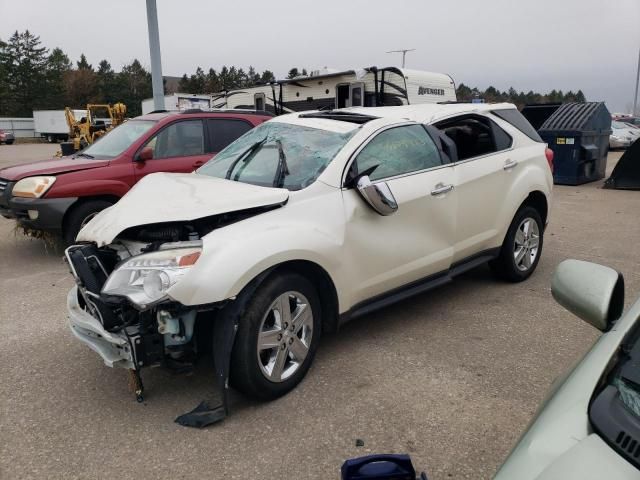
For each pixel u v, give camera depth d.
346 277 3.71
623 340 1.82
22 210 6.40
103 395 3.54
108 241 3.22
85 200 6.65
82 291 3.38
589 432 1.50
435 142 4.56
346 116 4.56
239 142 4.83
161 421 3.23
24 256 7.03
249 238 3.21
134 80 98.19
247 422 3.20
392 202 3.74
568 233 7.98
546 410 1.69
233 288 3.05
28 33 80.31
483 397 3.44
